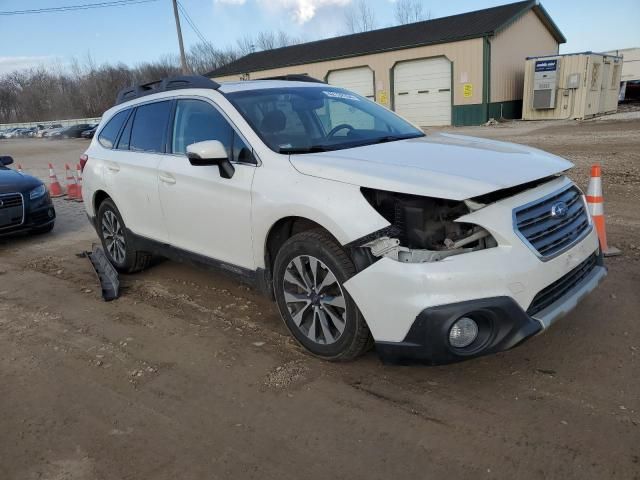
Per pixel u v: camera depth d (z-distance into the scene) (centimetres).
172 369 364
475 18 2514
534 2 2456
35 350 407
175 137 455
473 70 2309
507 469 250
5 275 608
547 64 2222
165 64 6775
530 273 286
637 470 244
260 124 390
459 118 2406
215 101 418
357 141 401
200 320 440
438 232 296
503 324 285
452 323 278
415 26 2767
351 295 311
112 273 536
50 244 742
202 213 417
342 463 263
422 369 340
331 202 317
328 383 332
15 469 275
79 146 3042
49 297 523
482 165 320
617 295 424
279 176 353
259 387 334
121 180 514
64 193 1208
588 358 338
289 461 267
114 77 7219
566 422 280
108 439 294
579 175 936
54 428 307
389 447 272
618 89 2481
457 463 256
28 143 3962
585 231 339
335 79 2802
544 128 1930
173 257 476
